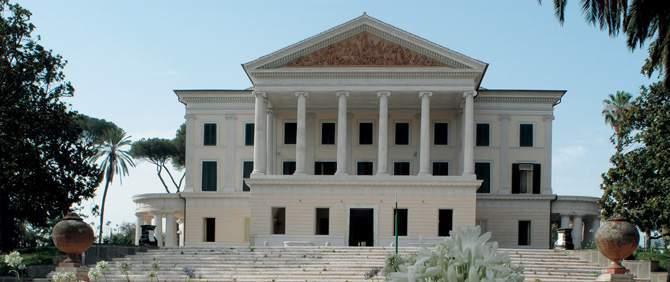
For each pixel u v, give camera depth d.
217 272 42.88
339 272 42.53
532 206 65.38
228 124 68.44
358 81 60.88
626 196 43.91
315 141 66.94
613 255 33.84
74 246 36.91
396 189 60.38
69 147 53.72
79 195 53.56
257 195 60.78
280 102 65.31
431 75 60.47
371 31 61.00
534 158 66.44
